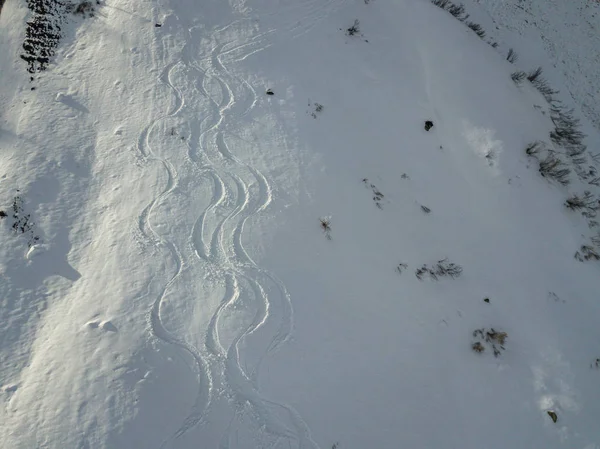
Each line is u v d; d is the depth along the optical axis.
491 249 8.73
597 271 8.90
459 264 8.49
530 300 8.21
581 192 10.30
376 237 8.39
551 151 10.32
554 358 7.59
